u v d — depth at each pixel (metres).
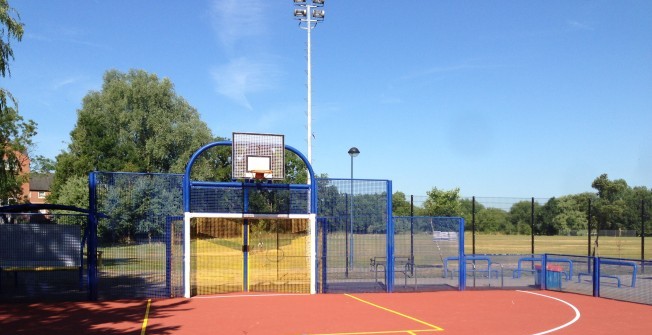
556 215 31.11
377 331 11.34
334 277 19.66
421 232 23.23
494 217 30.53
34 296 15.73
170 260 16.08
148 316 12.91
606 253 31.83
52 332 10.97
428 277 22.14
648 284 21.34
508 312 14.07
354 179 18.05
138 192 16.08
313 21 29.59
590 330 11.79
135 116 54.41
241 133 17.08
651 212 32.22
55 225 15.47
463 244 18.94
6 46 15.62
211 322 12.20
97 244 15.57
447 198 36.81
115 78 57.97
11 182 28.95
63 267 15.47
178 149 55.25
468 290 18.72
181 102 56.81
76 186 39.25
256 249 17.64
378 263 19.78
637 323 12.70
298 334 10.97
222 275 17.17
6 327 11.48
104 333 10.92
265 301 15.52
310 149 29.38
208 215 16.52
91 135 53.28
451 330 11.54
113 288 16.61
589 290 19.11
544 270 19.30
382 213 18.03
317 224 17.64
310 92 29.58
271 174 17.14
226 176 58.06
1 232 15.12
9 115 26.31
